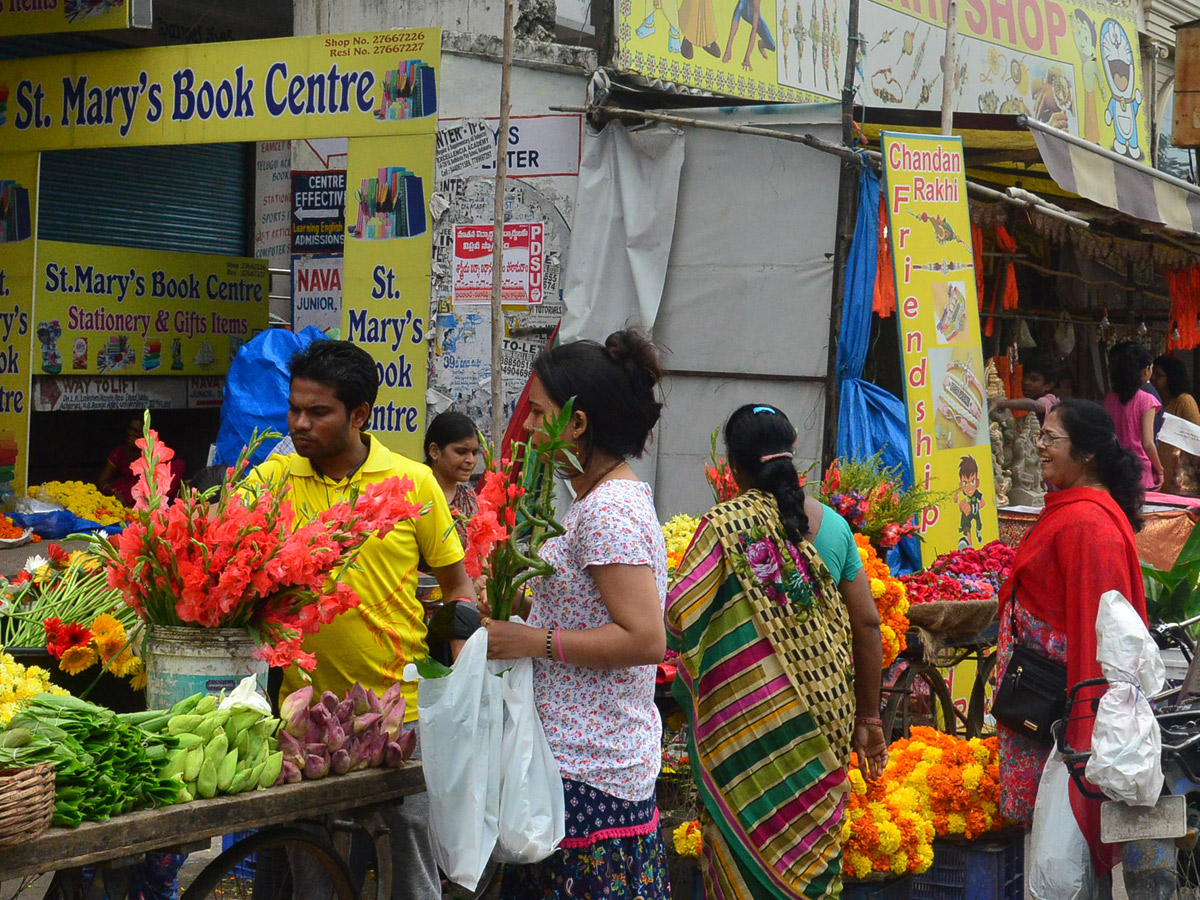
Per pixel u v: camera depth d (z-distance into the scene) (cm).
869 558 461
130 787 247
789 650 341
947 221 683
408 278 712
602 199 764
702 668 348
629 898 283
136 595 288
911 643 482
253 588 282
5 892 340
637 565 276
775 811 338
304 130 729
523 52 766
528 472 284
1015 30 1205
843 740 346
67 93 794
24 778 223
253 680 279
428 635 299
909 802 416
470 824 272
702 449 760
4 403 844
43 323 875
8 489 823
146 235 1005
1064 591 378
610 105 771
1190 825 395
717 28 858
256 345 702
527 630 280
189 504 283
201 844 258
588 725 281
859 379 730
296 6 861
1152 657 353
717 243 748
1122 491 391
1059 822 367
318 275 941
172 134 765
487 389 772
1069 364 1150
